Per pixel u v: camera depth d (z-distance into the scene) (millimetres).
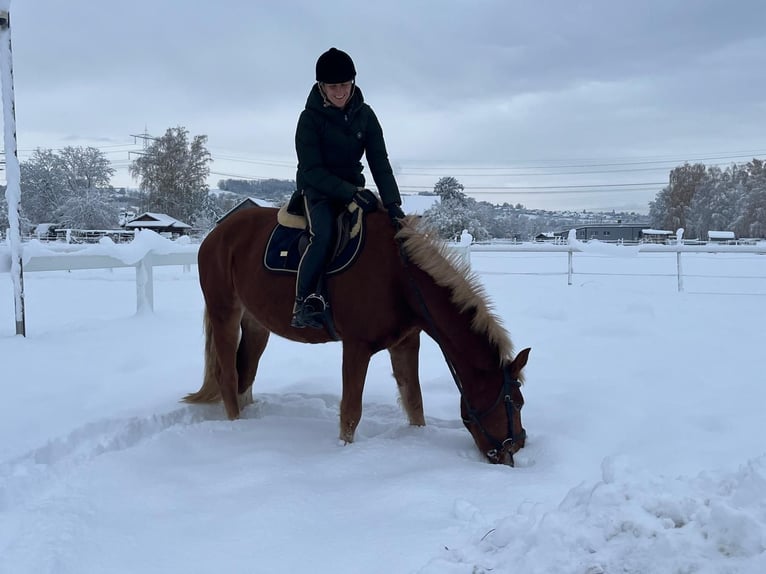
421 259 3367
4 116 6234
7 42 6207
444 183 57219
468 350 3379
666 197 83062
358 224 3547
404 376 3812
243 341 4352
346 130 3594
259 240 3961
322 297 3457
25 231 52875
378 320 3496
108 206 54469
